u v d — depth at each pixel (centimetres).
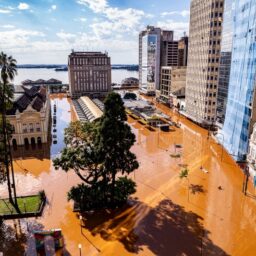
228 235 4203
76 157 4659
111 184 4928
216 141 9025
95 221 4581
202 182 6088
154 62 19012
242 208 5000
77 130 4844
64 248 3891
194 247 3912
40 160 7519
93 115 11194
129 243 4003
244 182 6078
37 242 3566
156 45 18700
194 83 11669
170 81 15438
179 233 4241
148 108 13550
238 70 7444
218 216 4725
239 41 7381
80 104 15038
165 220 4591
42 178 6353
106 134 4334
